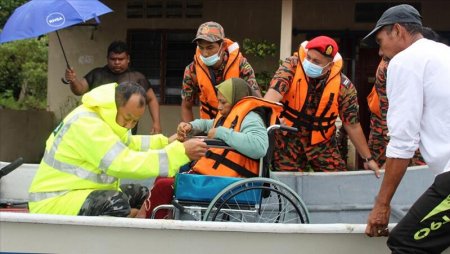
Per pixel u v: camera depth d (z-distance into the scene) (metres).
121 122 3.36
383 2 8.40
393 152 2.70
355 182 4.78
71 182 3.35
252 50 8.24
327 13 8.53
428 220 2.69
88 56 9.00
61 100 9.16
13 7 10.76
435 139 2.72
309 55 4.40
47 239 3.07
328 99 4.57
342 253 3.08
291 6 7.34
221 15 8.73
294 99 4.62
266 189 3.54
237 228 3.04
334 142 4.88
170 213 3.89
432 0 8.27
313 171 4.88
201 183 3.56
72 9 5.20
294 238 3.07
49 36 9.08
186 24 8.79
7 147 9.34
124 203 3.36
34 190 3.40
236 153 3.70
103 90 3.36
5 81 13.97
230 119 3.73
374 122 5.28
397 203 4.80
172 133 8.82
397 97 2.69
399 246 2.77
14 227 3.07
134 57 8.92
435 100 2.69
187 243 3.07
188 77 5.00
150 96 6.47
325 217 4.76
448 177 2.65
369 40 3.00
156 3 8.84
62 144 3.35
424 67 2.68
